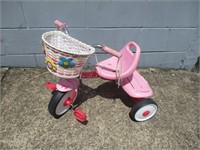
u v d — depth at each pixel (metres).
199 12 1.80
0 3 1.63
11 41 1.83
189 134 1.54
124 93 1.79
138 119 1.56
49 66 1.28
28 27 1.77
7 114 1.57
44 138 1.44
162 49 1.98
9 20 1.72
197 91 1.87
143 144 1.45
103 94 1.77
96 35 1.85
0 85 1.79
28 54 1.92
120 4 1.70
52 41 1.40
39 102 1.67
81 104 1.67
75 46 1.35
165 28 1.86
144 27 1.83
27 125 1.51
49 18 1.73
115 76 1.48
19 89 1.77
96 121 1.56
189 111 1.70
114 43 1.91
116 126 1.54
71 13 1.72
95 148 1.41
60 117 1.57
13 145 1.40
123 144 1.44
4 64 1.97
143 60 2.04
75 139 1.45
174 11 1.77
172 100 1.78
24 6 1.66
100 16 1.75
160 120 1.61
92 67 2.03
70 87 1.42
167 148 1.45
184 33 1.90
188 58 2.06
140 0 1.69
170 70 2.09
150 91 1.53
